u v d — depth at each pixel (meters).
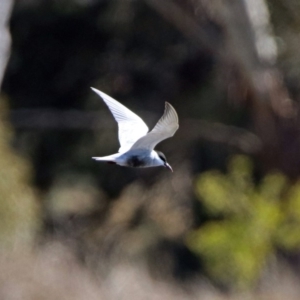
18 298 13.30
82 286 13.83
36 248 14.27
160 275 16.30
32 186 18.08
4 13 12.12
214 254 15.35
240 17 16.28
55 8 20.73
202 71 20.55
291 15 17.14
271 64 16.84
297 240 15.32
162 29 20.38
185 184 20.19
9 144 16.36
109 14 20.27
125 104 20.91
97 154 20.94
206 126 19.80
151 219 19.92
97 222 20.19
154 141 6.77
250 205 15.32
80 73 21.45
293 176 17.75
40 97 21.67
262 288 15.14
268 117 17.53
